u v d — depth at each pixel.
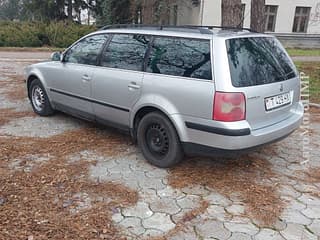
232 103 3.30
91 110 4.80
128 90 4.13
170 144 3.82
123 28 4.54
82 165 4.04
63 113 6.04
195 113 3.51
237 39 3.58
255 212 3.18
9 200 3.25
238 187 3.62
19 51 18.02
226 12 7.78
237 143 3.35
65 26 22.23
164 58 3.86
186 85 3.55
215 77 3.36
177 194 3.45
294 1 25.53
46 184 3.57
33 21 24.59
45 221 2.96
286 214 3.16
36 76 5.70
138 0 23.88
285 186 3.67
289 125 3.86
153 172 3.90
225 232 2.89
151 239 2.78
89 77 4.65
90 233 2.82
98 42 4.71
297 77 4.14
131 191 3.49
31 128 5.28
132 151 4.48
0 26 22.23
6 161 4.08
